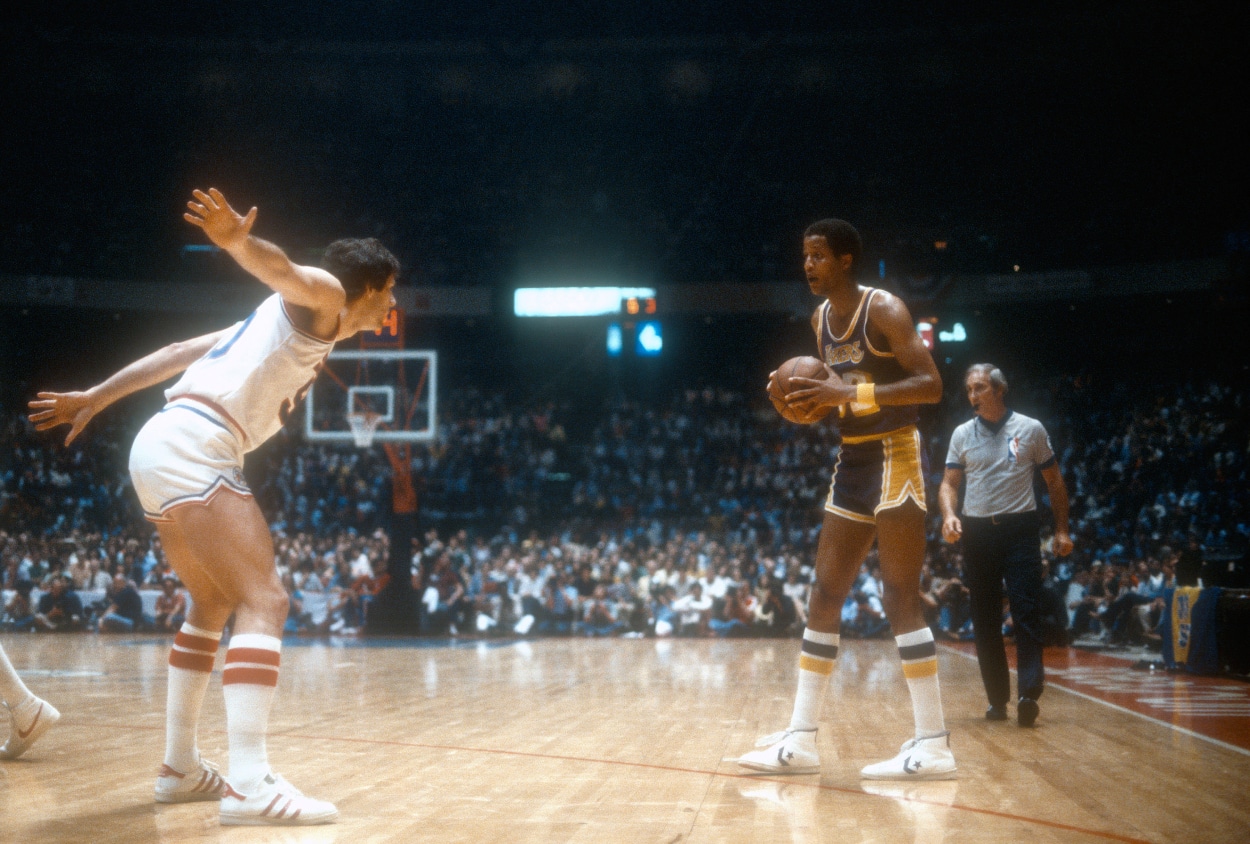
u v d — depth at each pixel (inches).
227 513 108.6
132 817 107.5
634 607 612.1
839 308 141.8
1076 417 890.1
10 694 142.6
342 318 114.7
